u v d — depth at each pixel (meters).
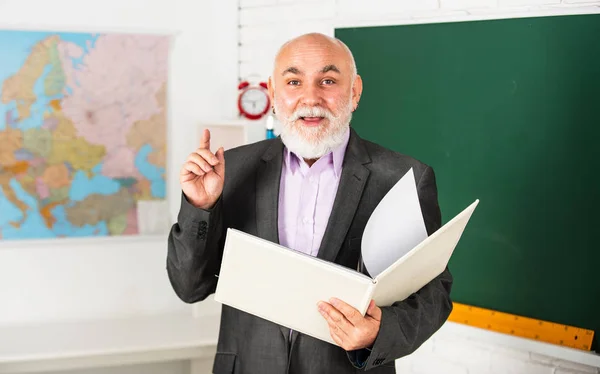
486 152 2.40
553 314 2.25
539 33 2.23
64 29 2.98
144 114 3.14
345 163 1.61
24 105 2.96
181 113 3.21
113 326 3.02
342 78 1.56
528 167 2.29
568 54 2.17
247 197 1.64
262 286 1.37
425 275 1.43
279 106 1.58
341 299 1.30
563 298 2.22
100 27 3.04
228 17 3.25
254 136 2.88
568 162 2.19
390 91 2.66
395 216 1.42
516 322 2.34
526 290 2.32
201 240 1.50
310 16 2.97
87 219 3.10
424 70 2.55
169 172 3.20
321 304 1.31
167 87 3.17
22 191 3.00
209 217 1.49
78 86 3.03
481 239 2.43
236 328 1.61
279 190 1.63
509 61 2.31
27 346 2.72
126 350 2.71
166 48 3.15
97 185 3.10
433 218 1.57
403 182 1.45
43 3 2.96
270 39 3.15
